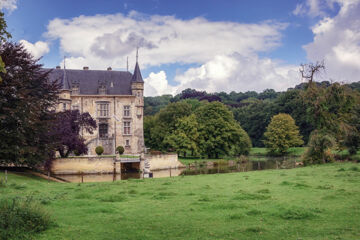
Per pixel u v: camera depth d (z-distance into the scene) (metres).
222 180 26.11
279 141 75.56
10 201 12.05
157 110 138.88
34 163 33.25
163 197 17.30
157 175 47.47
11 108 30.42
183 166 60.16
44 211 11.52
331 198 15.89
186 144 68.62
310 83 42.66
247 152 80.38
